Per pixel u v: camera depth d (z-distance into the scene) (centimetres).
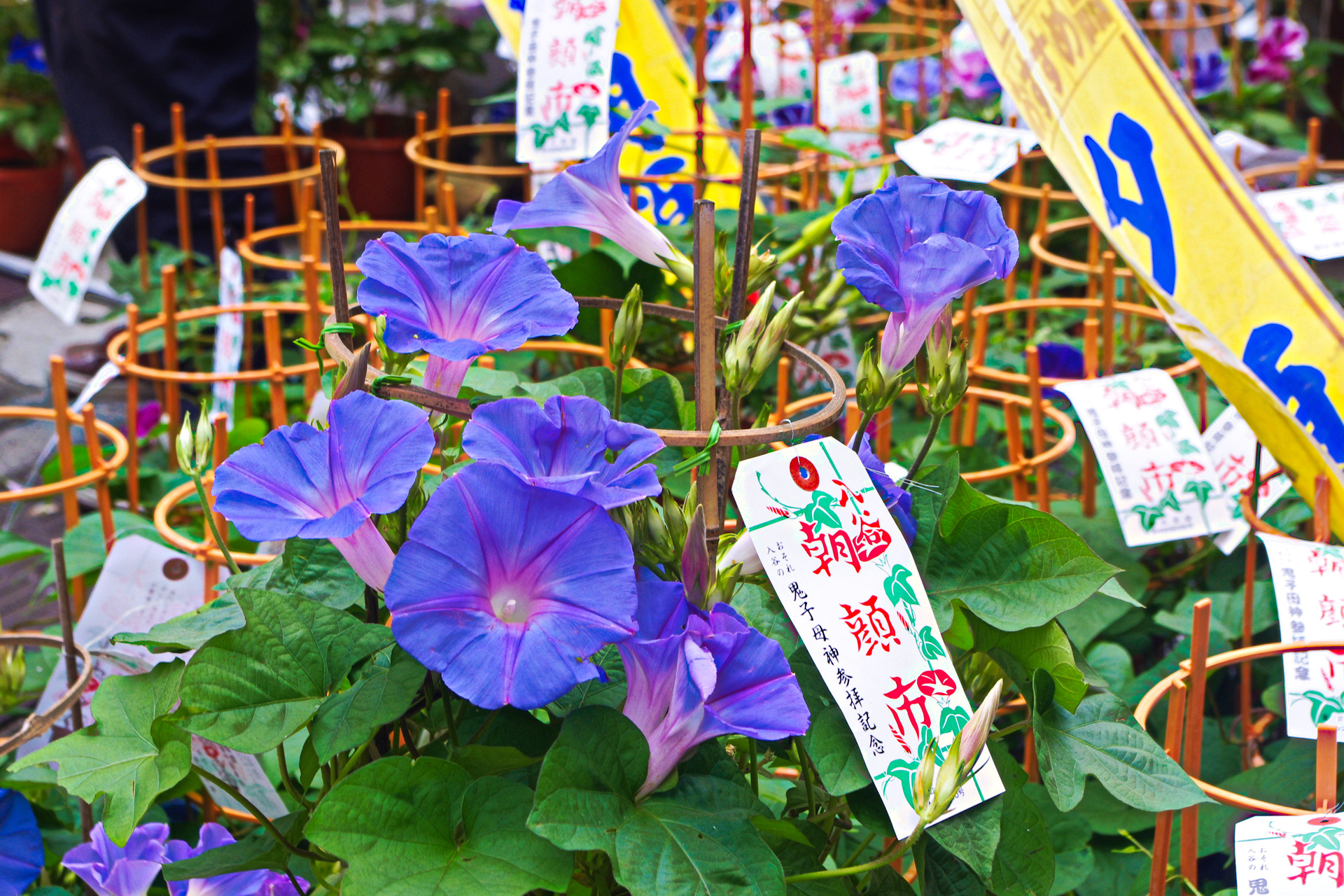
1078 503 207
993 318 305
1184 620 175
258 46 422
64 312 220
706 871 76
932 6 557
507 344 87
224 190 407
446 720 96
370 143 573
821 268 213
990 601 100
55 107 557
